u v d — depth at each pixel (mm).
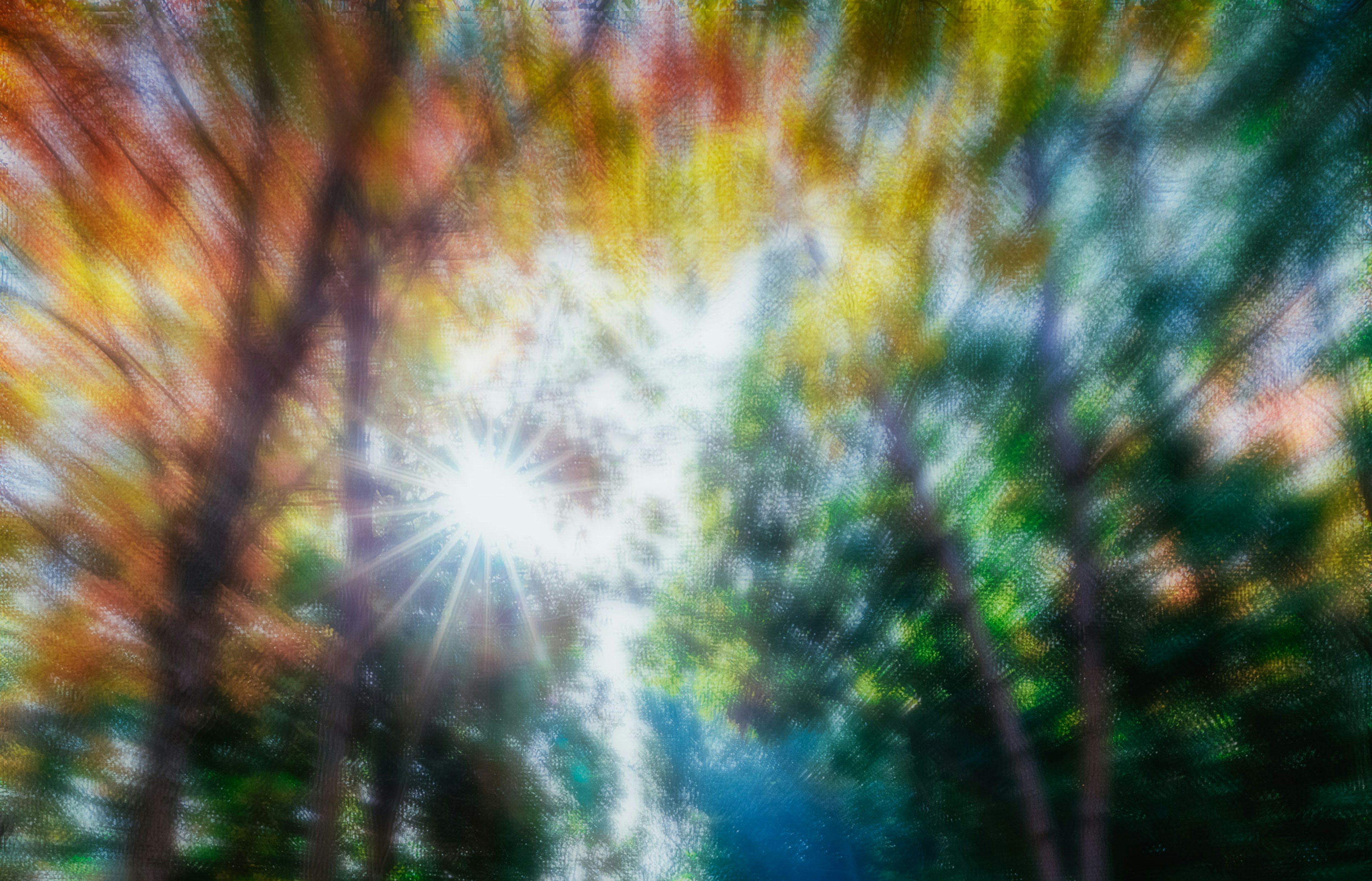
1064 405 6457
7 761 5238
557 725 8523
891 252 6785
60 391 5281
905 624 7594
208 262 5391
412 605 7418
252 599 5441
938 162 6512
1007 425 6652
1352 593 5707
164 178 5398
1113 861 6195
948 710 7188
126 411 5242
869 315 6977
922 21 6441
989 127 6418
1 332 5258
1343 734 5727
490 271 6395
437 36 5895
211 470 5246
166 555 5141
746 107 6625
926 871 7352
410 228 5762
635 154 6441
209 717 5195
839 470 7668
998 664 6832
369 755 7332
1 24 5305
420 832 7758
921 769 7328
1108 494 6355
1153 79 6062
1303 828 5793
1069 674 6551
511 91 6066
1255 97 5816
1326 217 5676
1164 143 6035
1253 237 5840
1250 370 5902
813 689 8039
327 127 5527
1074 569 6492
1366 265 5648
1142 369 6195
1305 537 5816
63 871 5137
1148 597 6277
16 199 5324
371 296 5754
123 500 5211
